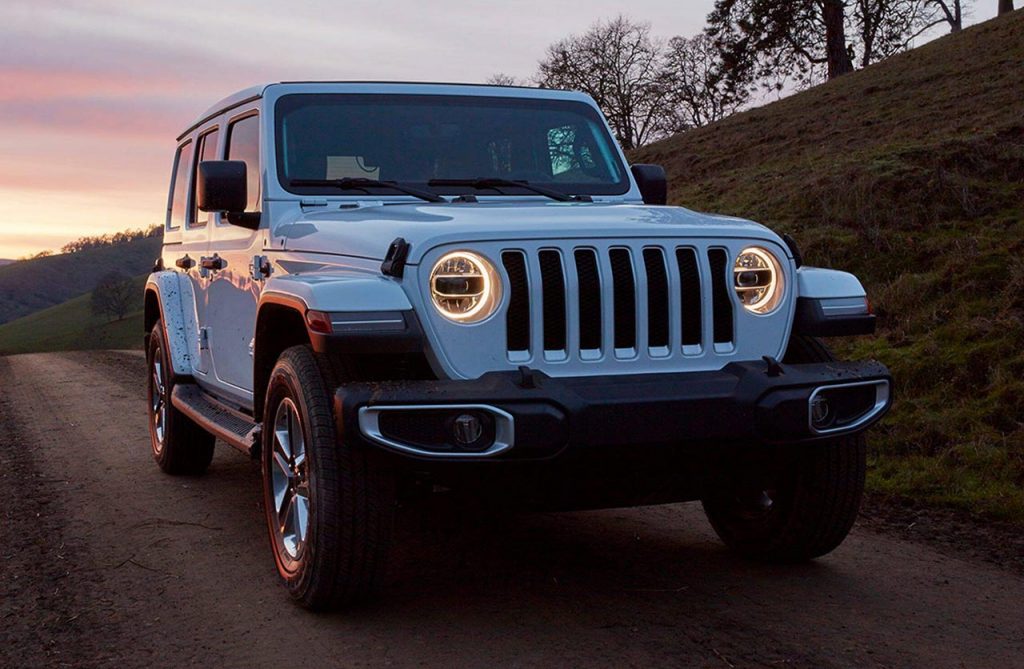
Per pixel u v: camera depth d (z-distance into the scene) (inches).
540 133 207.5
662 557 183.8
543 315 143.4
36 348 5861.2
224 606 159.2
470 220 151.6
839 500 164.1
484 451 133.9
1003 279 373.1
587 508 149.9
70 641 145.6
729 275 151.5
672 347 148.0
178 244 268.2
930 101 828.6
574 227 146.6
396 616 152.2
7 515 226.4
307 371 150.3
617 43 2246.6
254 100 207.2
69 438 340.8
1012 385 284.2
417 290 140.3
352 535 143.5
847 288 159.9
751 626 146.3
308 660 135.7
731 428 140.9
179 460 259.3
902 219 474.3
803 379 145.3
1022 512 209.6
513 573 173.6
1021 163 509.0
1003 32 1093.8
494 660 134.0
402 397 132.0
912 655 135.2
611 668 130.5
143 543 198.7
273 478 165.8
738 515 184.7
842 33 1628.9
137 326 6013.8
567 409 134.7
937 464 246.5
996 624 147.6
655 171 207.8
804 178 609.0
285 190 188.9
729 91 1733.5
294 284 150.9
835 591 163.0
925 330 354.6
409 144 199.0
